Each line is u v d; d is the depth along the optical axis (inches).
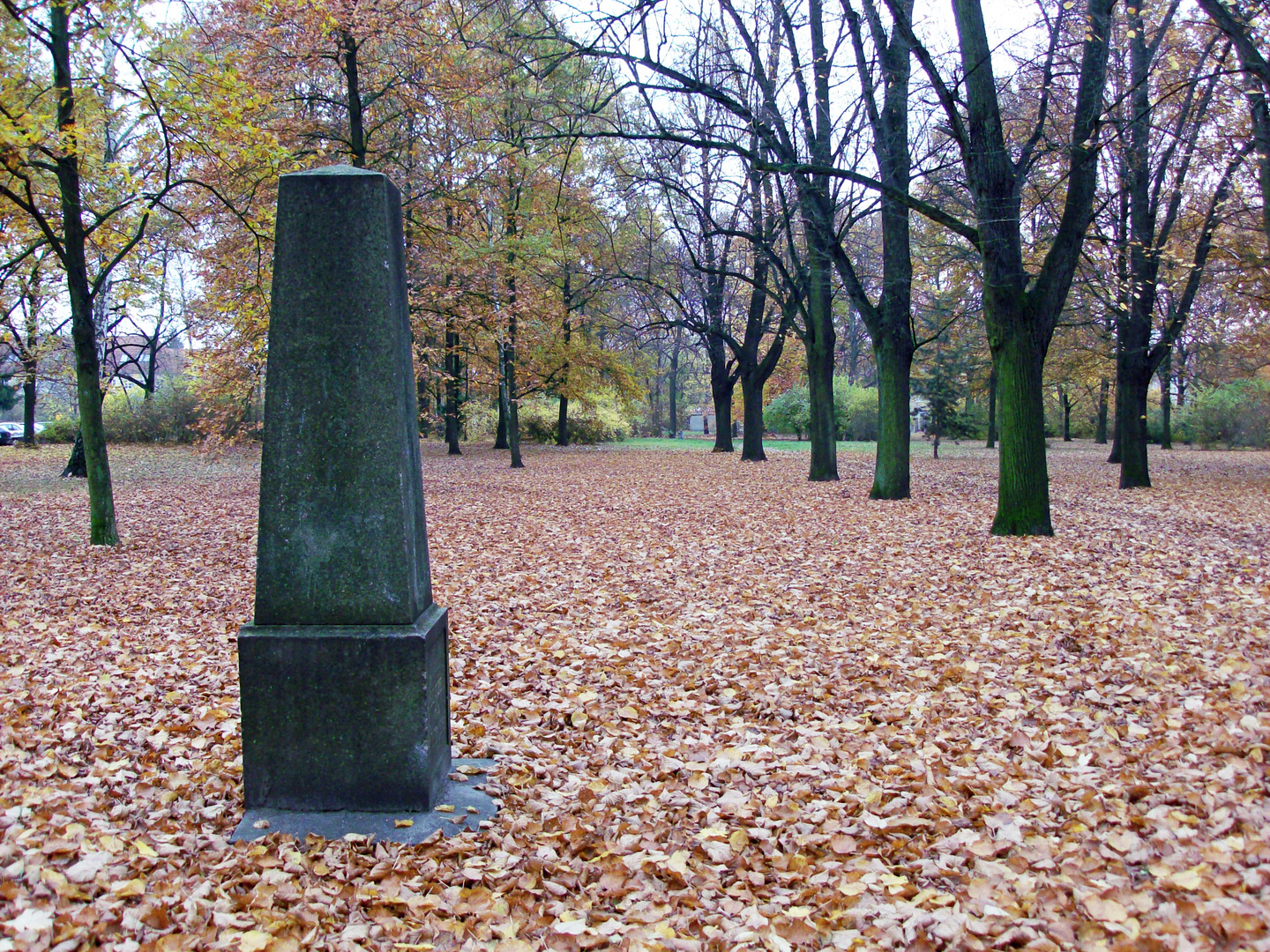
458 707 210.5
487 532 509.4
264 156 443.5
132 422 1344.7
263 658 143.0
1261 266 607.5
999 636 256.7
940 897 114.0
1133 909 106.7
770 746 180.2
